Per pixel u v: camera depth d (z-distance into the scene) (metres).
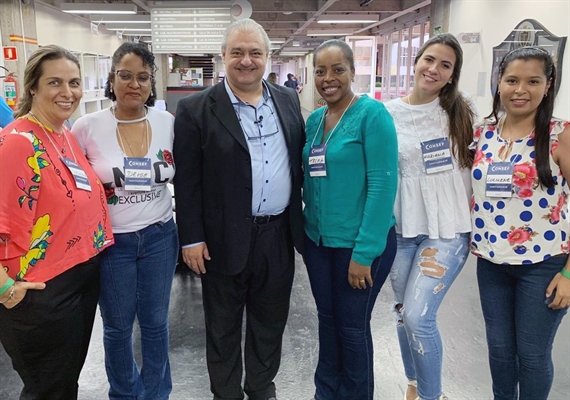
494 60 6.27
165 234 1.96
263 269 1.98
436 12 8.63
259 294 2.06
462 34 6.78
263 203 1.90
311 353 2.72
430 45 1.83
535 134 1.63
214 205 1.88
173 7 5.71
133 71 1.74
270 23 14.27
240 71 1.78
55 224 1.53
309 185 1.89
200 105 1.85
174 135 1.90
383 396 2.32
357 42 12.99
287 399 2.29
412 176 1.90
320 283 1.97
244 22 1.79
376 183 1.72
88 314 1.72
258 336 2.13
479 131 1.83
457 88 1.88
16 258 1.46
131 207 1.84
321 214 1.85
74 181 1.59
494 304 1.81
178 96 3.88
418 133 1.89
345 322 1.91
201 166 1.88
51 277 1.53
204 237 1.93
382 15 11.88
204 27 5.77
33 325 1.52
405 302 1.92
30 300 1.49
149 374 2.06
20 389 2.35
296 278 3.89
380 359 2.66
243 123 1.85
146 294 1.96
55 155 1.55
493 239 1.73
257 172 1.86
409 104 1.93
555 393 2.31
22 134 1.46
